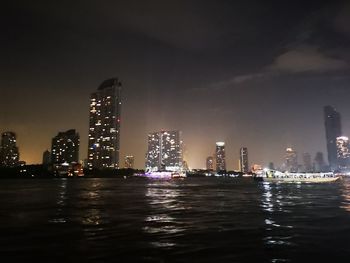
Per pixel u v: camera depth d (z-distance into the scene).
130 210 58.09
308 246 28.70
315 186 175.88
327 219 45.72
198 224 41.47
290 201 77.44
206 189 147.25
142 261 24.08
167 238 32.25
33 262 24.11
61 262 24.08
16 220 45.81
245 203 72.38
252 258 24.92
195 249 27.61
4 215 51.34
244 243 29.91
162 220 45.16
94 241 30.97
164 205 67.75
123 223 42.41
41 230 37.38
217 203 72.75
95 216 49.81
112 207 63.69
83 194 107.19
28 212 55.34
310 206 64.69
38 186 179.88
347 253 26.44
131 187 169.12
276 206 65.25
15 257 25.45
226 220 45.09
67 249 27.81
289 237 32.72
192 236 33.28
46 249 27.91
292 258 24.97
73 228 38.59
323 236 33.22
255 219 46.06
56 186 179.38
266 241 30.77
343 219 45.59
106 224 41.59
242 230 36.78
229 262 23.81
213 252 26.61
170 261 24.09
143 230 36.94
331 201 76.69
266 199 84.81
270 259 24.67
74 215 51.03
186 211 56.44
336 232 35.50
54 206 65.81
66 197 92.81
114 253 26.39
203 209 59.75
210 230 36.84
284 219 45.91
